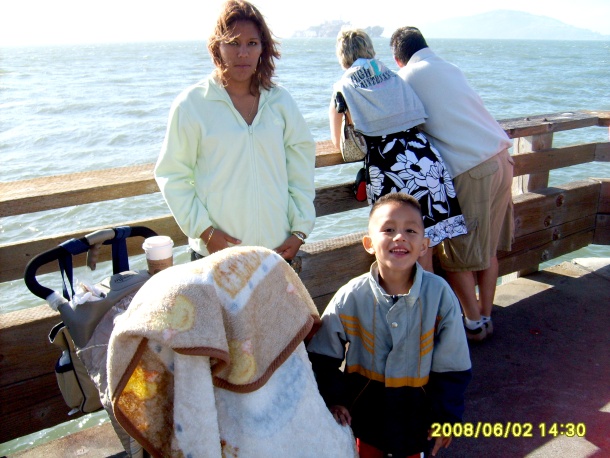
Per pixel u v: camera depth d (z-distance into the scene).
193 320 1.61
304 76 46.34
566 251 4.64
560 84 39.75
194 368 1.62
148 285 1.70
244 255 1.81
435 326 2.16
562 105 27.55
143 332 1.58
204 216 2.44
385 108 2.94
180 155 2.43
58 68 67.38
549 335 3.71
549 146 4.48
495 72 53.72
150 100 27.17
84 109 23.89
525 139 4.48
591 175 11.34
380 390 2.25
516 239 4.27
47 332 2.55
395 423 2.24
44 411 2.62
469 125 3.16
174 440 1.66
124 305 1.90
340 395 2.20
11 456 2.71
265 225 2.51
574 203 4.55
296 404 1.84
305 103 25.62
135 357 1.63
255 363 1.75
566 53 129.12
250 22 2.33
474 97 3.21
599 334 3.72
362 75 3.00
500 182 3.28
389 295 2.14
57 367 1.97
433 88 3.15
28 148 15.65
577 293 4.26
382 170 2.96
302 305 1.93
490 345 3.59
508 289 4.35
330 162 3.28
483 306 3.63
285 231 2.61
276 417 1.79
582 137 14.88
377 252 2.14
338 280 3.37
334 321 2.22
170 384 1.69
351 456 1.95
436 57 3.24
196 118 2.38
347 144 3.07
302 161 2.66
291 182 2.68
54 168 13.30
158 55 119.50
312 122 19.28
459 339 2.15
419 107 3.04
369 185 3.03
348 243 3.38
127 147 15.61
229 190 2.43
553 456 2.66
